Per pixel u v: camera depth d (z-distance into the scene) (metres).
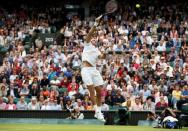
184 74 30.06
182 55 33.03
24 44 36.66
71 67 31.80
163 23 38.81
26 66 32.03
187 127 22.31
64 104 26.66
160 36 36.56
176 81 29.31
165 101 26.61
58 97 27.34
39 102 26.92
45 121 24.30
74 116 25.27
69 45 35.59
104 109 25.77
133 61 31.88
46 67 31.27
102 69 30.42
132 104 26.33
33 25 39.41
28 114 26.12
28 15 41.66
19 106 26.80
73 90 28.22
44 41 37.03
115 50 34.00
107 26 38.12
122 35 36.38
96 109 15.91
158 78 29.86
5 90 28.45
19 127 17.67
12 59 32.94
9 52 34.44
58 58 32.72
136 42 35.16
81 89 28.36
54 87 28.48
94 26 15.69
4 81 28.95
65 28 37.62
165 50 34.34
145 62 31.73
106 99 27.14
